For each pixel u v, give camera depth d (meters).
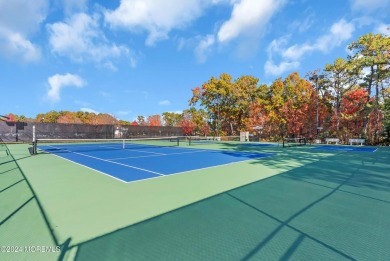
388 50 22.67
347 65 25.00
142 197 4.39
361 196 4.46
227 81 38.22
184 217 3.39
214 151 14.49
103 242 2.63
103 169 7.50
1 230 2.94
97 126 26.25
